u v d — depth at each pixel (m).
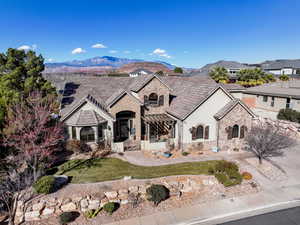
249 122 23.38
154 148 23.14
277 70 88.00
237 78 60.38
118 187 14.34
